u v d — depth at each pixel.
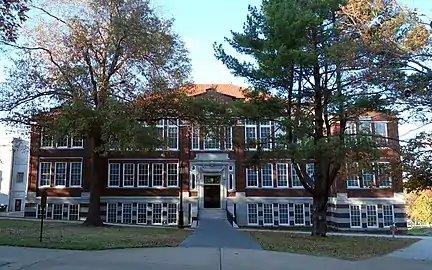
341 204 44.38
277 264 14.04
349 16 16.92
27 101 28.84
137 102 29.17
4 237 18.53
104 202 45.22
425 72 14.67
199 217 42.19
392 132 39.97
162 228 32.88
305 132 24.11
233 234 26.66
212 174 45.47
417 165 17.66
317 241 24.20
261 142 27.34
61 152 46.12
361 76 21.12
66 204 45.12
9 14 10.05
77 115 26.12
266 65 23.77
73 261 12.98
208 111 29.81
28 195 45.34
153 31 28.89
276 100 25.66
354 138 22.33
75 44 27.73
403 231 43.28
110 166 46.09
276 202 45.25
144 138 26.56
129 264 12.76
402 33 15.68
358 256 18.25
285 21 23.30
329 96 24.08
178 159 45.84
